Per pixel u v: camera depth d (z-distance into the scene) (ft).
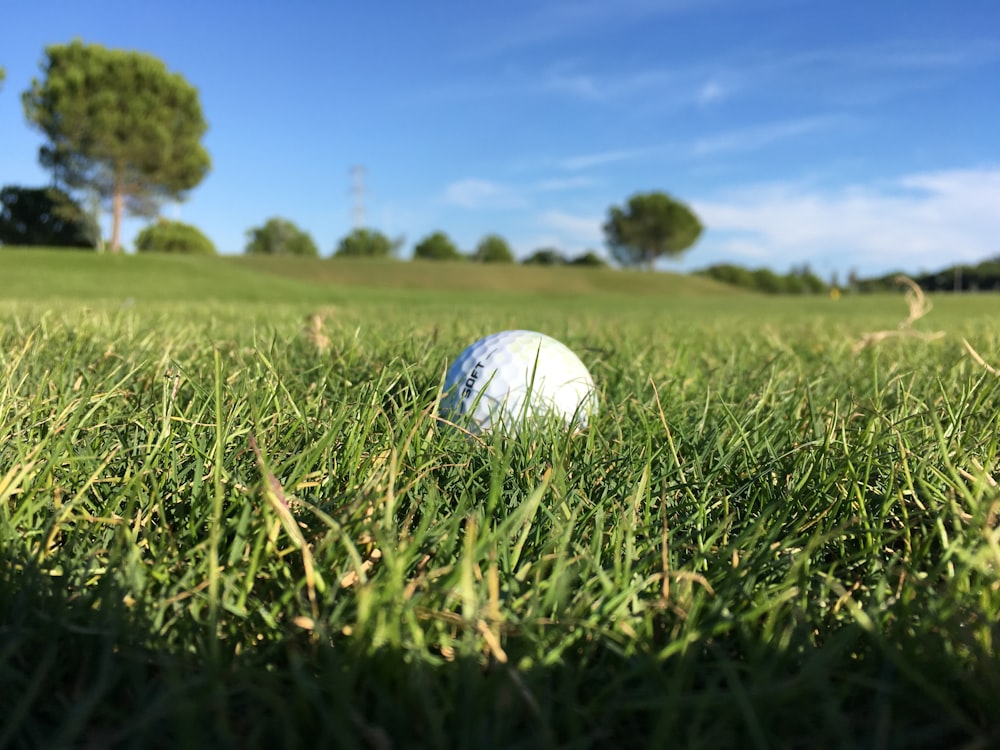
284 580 2.35
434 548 2.47
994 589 2.18
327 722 1.59
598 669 1.96
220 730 1.62
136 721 1.63
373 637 1.87
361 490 2.70
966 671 1.86
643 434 3.80
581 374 4.50
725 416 4.03
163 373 4.43
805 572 2.32
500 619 2.00
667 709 1.61
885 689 1.76
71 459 2.93
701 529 2.82
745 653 2.04
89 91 104.73
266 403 3.65
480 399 3.96
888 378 5.21
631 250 205.05
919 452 3.42
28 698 1.67
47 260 60.85
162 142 108.37
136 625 2.01
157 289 49.37
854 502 2.97
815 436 3.70
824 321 18.39
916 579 2.18
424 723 1.68
